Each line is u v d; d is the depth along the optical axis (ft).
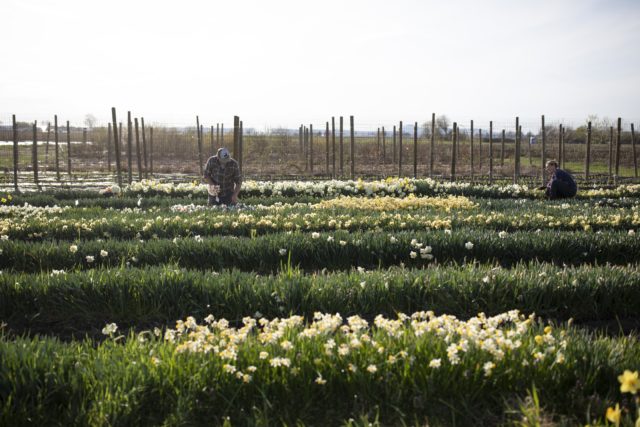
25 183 85.81
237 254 28.40
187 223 35.83
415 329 14.43
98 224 35.63
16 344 14.29
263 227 35.88
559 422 11.71
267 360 13.37
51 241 33.68
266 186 61.00
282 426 12.22
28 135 221.25
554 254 29.76
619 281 21.36
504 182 88.12
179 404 12.29
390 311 20.90
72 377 12.80
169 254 28.53
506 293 21.21
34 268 27.78
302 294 20.58
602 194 62.75
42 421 12.05
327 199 54.90
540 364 13.09
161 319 20.59
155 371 13.05
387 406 12.66
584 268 23.25
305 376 13.14
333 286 21.07
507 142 189.06
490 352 13.19
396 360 13.17
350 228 36.70
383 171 114.62
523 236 30.91
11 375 12.72
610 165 93.50
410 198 52.34
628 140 177.47
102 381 12.76
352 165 84.94
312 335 14.16
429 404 12.72
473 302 20.88
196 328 15.02
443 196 58.54
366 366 13.24
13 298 20.99
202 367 13.08
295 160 137.59
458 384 12.89
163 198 55.36
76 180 93.40
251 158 141.28
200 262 28.43
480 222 37.81
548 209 44.27
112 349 14.53
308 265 28.81
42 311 20.98
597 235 31.17
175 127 151.74
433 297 21.35
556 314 20.85
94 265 27.94
